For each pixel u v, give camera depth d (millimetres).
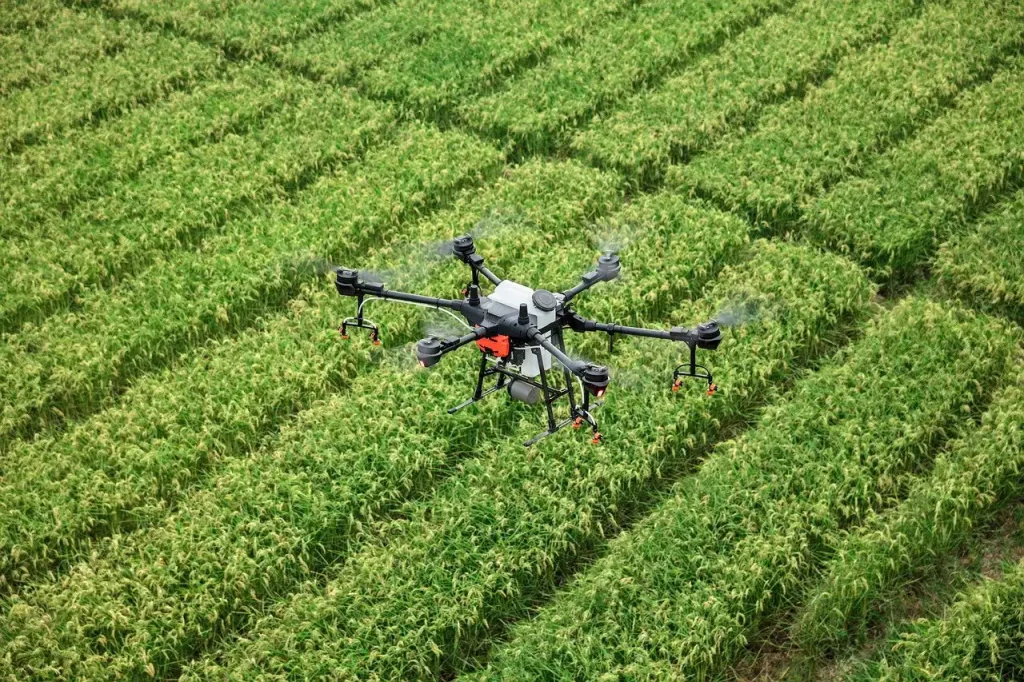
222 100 21516
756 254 16969
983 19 22609
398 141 20328
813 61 21656
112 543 12688
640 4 24703
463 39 23250
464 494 13297
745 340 15141
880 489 13117
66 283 16812
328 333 15453
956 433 13891
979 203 17938
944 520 12562
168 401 14703
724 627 11562
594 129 20250
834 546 12430
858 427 13578
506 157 20188
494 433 14203
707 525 12703
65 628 11750
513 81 22078
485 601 12258
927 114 20016
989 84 20641
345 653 11648
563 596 12375
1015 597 11484
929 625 11516
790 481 13062
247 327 16500
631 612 11836
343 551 13070
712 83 21250
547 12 24250
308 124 20703
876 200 17656
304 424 14430
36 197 18781
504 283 10031
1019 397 13820
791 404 14203
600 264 10336
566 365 9062
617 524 13109
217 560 12531
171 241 17844
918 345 14820
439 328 15320
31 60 23078
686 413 14023
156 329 15969
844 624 11922
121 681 11492
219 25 24156
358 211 18188
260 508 13047
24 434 14711
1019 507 12984
